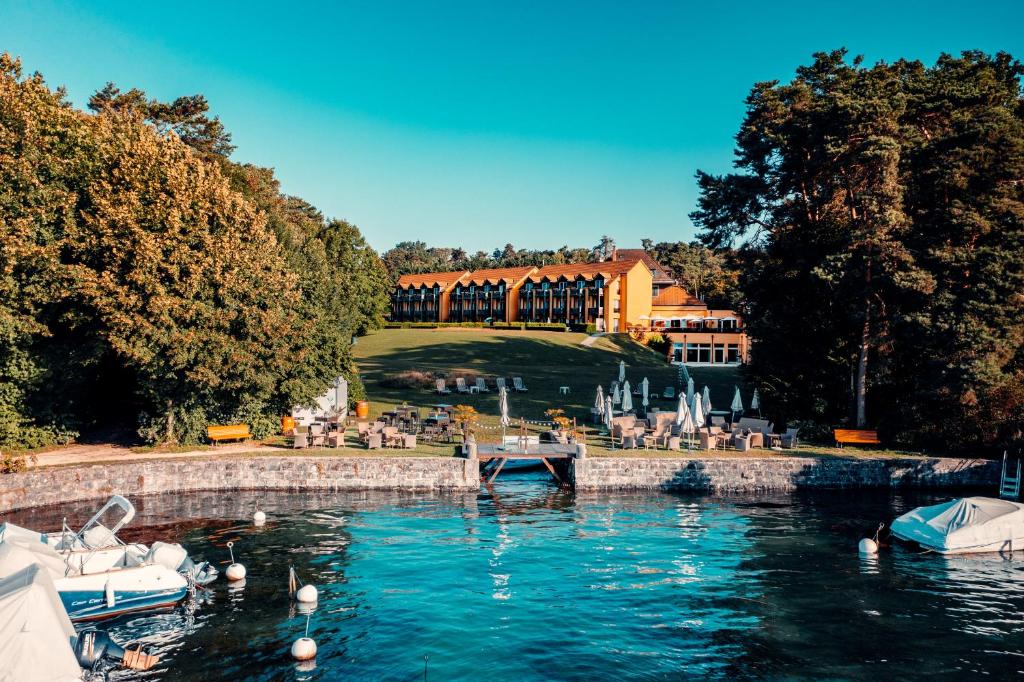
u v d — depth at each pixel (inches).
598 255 6520.7
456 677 570.6
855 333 1626.5
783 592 767.1
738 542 948.0
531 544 927.0
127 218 1189.7
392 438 1384.1
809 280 1641.2
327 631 655.1
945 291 1395.2
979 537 917.2
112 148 1305.4
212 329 1280.8
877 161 1448.1
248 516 1048.8
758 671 586.2
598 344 3161.9
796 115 1647.4
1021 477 1298.0
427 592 753.6
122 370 1464.1
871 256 1432.1
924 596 759.7
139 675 566.9
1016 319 1323.8
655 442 1451.8
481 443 1443.2
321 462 1239.5
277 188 3270.2
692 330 3289.9
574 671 582.6
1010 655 618.5
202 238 1286.9
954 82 1560.0
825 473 1291.8
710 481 1272.1
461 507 1129.4
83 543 759.1
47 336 1259.8
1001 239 1405.0
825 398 1708.9
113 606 687.7
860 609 721.6
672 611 711.1
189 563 765.9
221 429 1368.1
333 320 1748.3
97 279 1180.5
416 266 6648.6
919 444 1466.5
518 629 663.1
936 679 573.9
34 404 1289.4
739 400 1692.9
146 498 1145.4
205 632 652.1
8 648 531.2
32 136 1175.6
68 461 1184.8
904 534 956.6
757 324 1745.8
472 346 3009.4
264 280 1380.4
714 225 1840.6
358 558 860.6
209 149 2610.7
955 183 1469.0
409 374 2257.6
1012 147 1429.6
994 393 1330.0
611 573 820.0
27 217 1144.8
